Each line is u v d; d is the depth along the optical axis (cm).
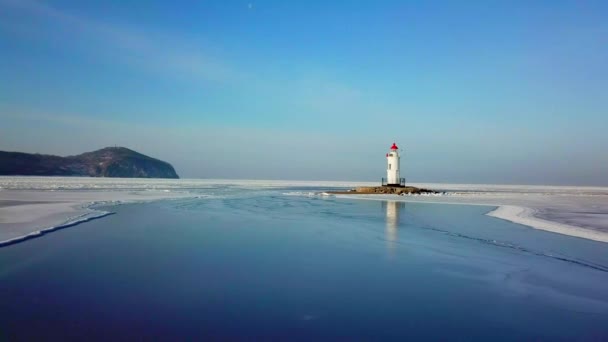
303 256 1380
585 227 2098
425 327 767
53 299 898
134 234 1816
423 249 1509
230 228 2055
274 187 9844
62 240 1625
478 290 1003
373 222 2347
